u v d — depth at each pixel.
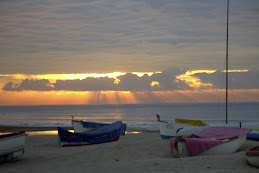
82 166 10.26
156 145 15.33
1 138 10.50
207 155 11.33
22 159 12.09
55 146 17.52
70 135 17.41
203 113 109.50
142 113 114.69
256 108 152.50
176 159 10.56
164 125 20.00
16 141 11.32
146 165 9.78
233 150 12.14
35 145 18.02
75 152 13.79
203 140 11.60
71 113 122.69
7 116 99.31
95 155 12.73
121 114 108.69
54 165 10.59
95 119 80.19
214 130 14.40
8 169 9.78
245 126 21.27
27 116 99.25
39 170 9.59
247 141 16.67
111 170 9.30
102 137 18.56
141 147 14.78
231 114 99.81
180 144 11.44
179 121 23.34
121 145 15.63
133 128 39.00
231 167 8.99
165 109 155.75
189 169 8.92
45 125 44.56
